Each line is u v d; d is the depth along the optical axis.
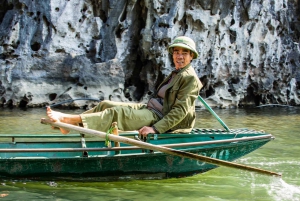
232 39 15.43
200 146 5.68
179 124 5.59
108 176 5.25
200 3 14.68
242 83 15.59
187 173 5.54
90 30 14.49
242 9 15.52
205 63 14.88
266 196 4.80
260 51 16.02
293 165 6.20
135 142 4.84
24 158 4.95
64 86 13.98
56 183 5.12
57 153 5.86
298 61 16.89
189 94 5.35
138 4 14.64
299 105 16.66
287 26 16.94
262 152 7.07
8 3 14.52
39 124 9.66
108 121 5.33
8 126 9.27
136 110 5.46
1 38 13.91
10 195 4.64
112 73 13.94
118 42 14.68
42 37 13.90
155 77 14.54
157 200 4.61
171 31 13.97
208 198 4.70
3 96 13.59
